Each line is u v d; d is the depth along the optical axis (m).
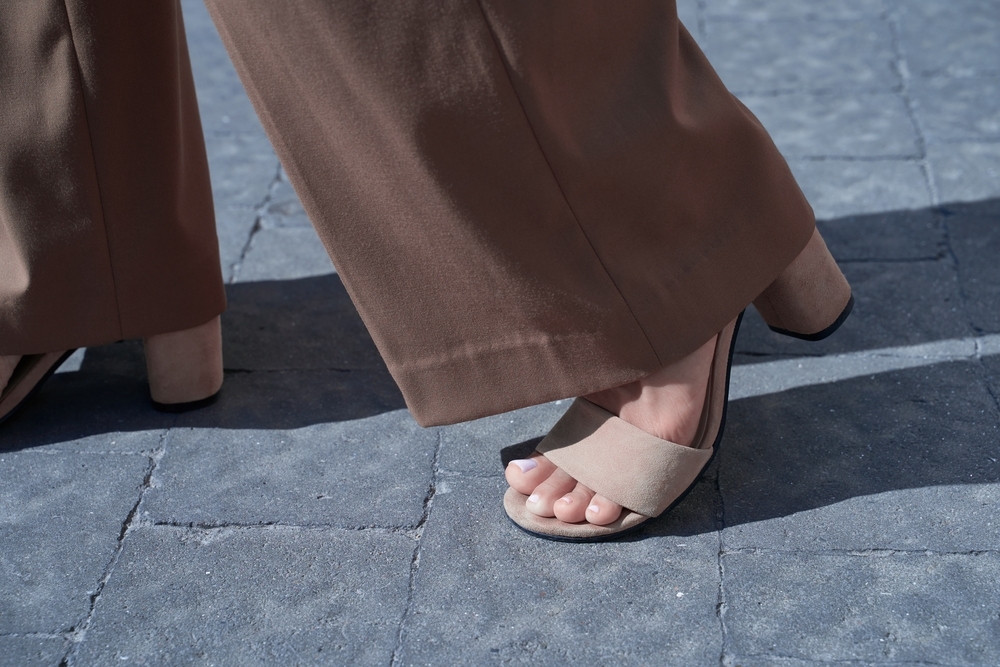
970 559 1.20
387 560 1.23
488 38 1.09
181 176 1.29
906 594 1.18
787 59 2.00
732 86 1.91
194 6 2.43
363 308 1.20
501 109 1.11
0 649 1.18
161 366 1.36
